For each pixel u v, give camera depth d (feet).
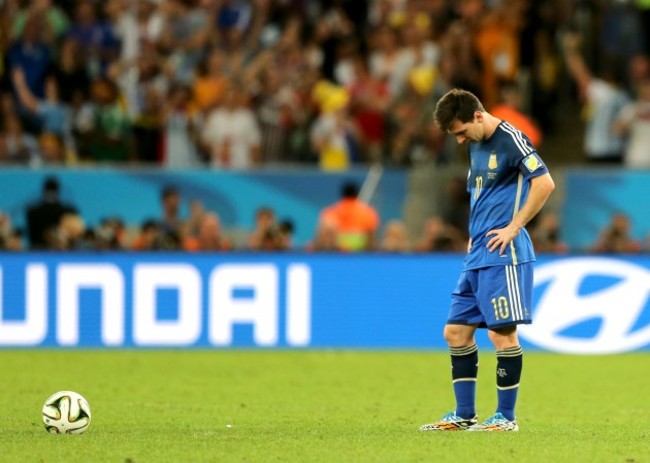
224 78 232.73
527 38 252.83
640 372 166.50
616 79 250.98
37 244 191.21
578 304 189.16
